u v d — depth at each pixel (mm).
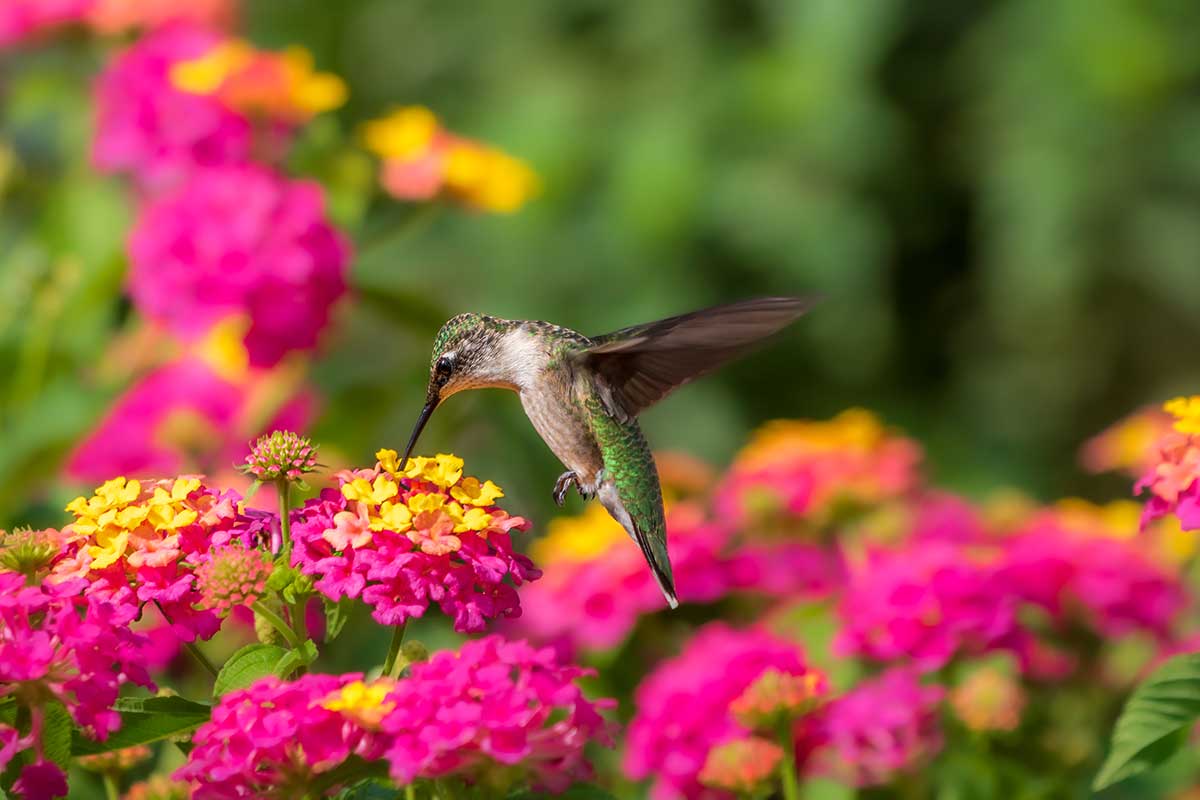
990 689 5633
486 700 3676
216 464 7438
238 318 7359
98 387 7871
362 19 14875
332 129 7875
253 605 4074
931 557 5895
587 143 13430
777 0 13562
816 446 7621
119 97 7477
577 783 4188
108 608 3889
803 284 13336
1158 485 4598
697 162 13086
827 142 13227
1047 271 13914
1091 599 6211
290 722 3684
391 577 3943
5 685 3744
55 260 8031
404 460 4527
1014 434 14789
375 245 8000
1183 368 14844
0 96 8906
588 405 5898
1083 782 5977
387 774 3906
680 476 8281
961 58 14195
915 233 14281
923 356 14766
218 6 8133
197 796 3742
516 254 13273
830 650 6172
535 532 8531
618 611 6770
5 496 7371
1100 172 13883
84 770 5223
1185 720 4395
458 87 14617
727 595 7281
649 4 13875
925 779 5691
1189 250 13875
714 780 5098
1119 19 13828
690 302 13125
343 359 9617
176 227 7105
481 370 5848
